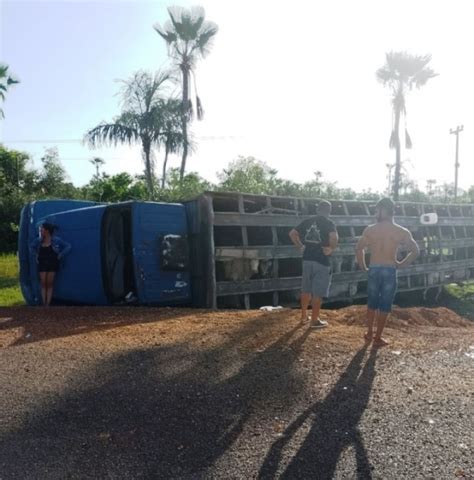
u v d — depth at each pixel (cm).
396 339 645
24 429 394
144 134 2012
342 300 1236
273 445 365
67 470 336
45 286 973
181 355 573
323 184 2089
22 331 732
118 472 333
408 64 2925
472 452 350
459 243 1639
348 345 607
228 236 1071
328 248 698
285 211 1170
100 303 953
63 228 1009
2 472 334
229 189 1797
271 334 655
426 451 353
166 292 933
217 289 974
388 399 445
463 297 1686
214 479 324
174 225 956
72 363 552
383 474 325
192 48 2242
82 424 402
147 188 2062
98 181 2998
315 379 495
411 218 1446
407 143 3045
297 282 1123
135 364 545
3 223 2622
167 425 400
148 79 2025
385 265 604
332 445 364
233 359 556
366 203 1399
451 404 432
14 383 493
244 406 434
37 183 3484
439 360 558
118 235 967
